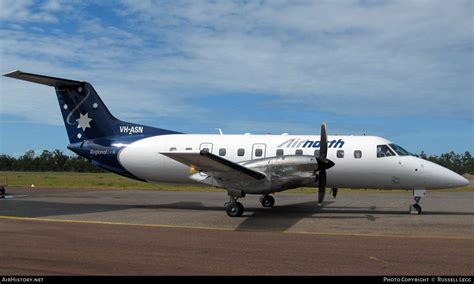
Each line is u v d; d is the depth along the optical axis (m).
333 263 7.41
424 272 6.82
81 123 17.58
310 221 13.05
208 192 27.78
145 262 7.43
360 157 15.31
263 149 15.98
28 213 14.66
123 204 18.52
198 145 16.53
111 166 17.28
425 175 14.93
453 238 9.92
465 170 106.88
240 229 11.34
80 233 10.40
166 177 16.81
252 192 13.98
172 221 12.88
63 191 28.14
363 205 18.64
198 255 8.01
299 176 13.67
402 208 17.34
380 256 7.94
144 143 16.94
